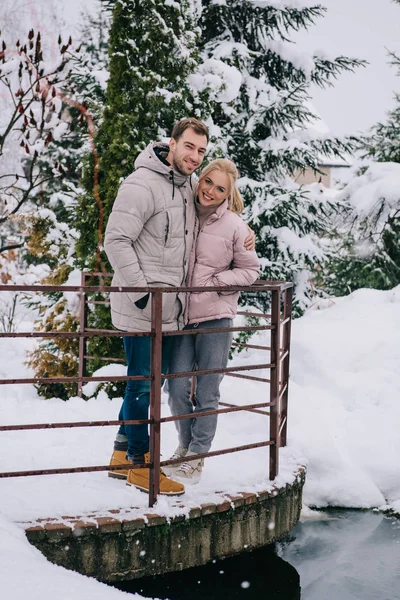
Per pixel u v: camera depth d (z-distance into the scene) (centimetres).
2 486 346
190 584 341
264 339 884
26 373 763
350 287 1447
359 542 412
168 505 337
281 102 1177
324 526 437
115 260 327
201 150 336
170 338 356
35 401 558
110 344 660
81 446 425
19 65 418
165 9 708
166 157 346
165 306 338
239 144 1174
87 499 336
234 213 369
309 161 1215
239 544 362
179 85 741
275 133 1232
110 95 680
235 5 1233
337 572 369
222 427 507
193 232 354
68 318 683
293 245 1094
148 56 703
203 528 345
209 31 1236
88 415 513
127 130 673
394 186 1224
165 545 332
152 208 331
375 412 573
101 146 683
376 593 345
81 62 934
